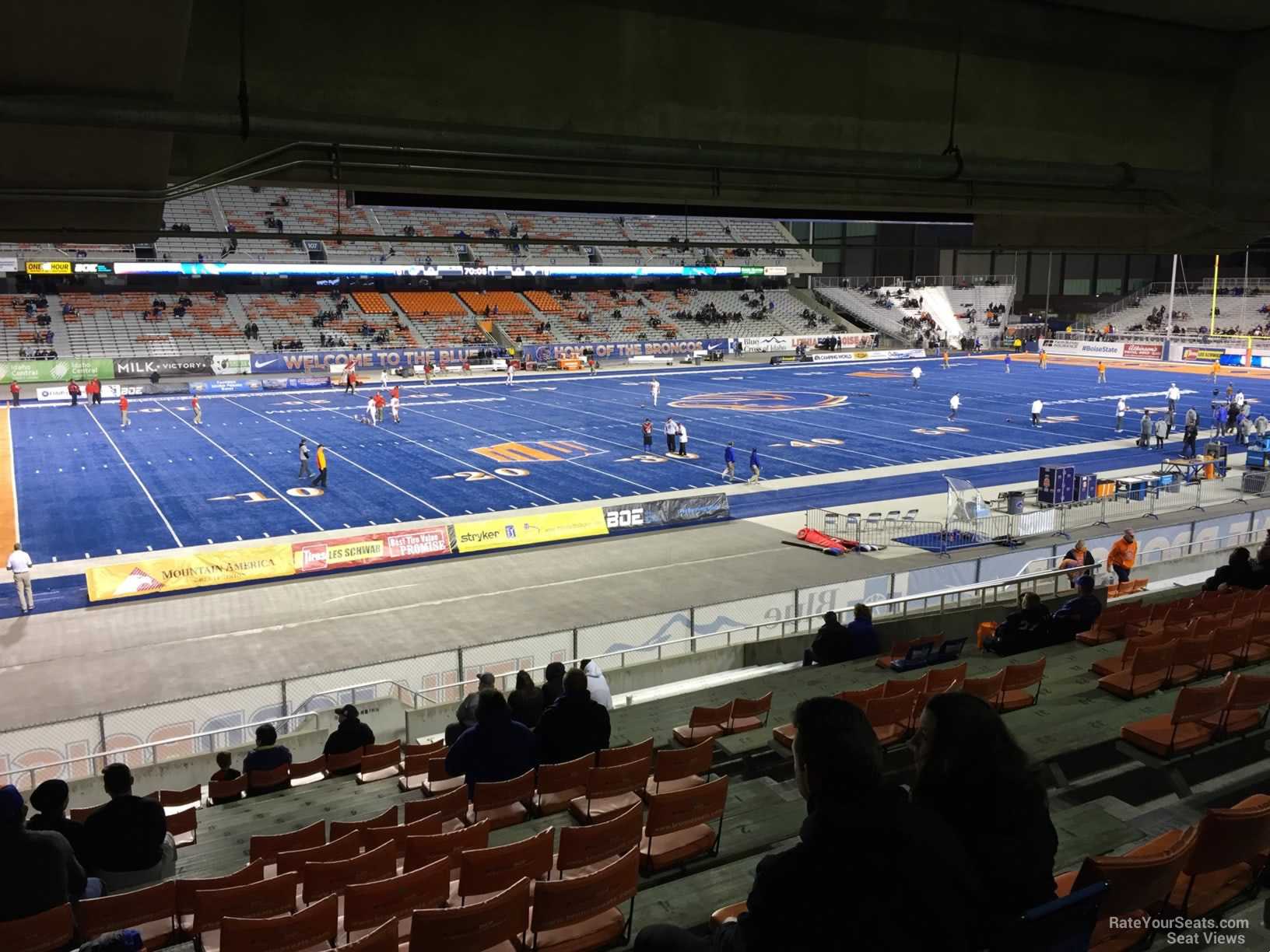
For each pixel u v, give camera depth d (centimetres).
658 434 3806
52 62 714
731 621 1608
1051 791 714
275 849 702
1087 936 322
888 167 1038
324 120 796
